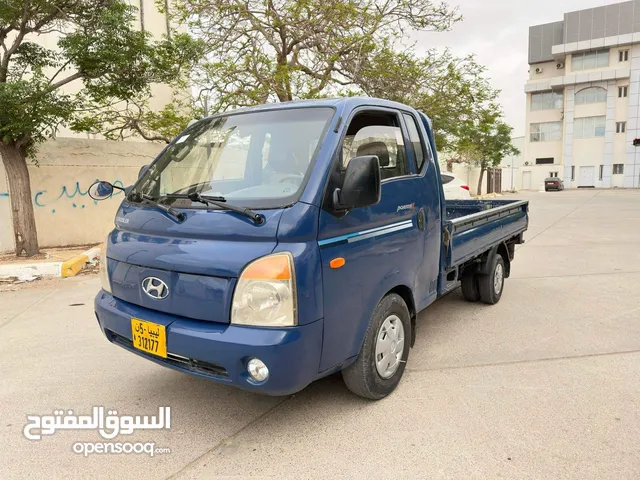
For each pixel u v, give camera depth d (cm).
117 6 865
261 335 254
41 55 935
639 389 350
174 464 274
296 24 1148
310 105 332
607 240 1066
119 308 313
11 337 500
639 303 567
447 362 407
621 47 4378
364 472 261
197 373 276
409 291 360
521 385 360
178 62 1010
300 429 306
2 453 288
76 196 1087
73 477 264
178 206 302
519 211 642
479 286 561
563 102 4784
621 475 254
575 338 457
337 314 282
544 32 4950
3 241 980
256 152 322
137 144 1183
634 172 4384
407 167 370
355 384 322
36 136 867
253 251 261
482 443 285
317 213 269
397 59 1249
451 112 1292
